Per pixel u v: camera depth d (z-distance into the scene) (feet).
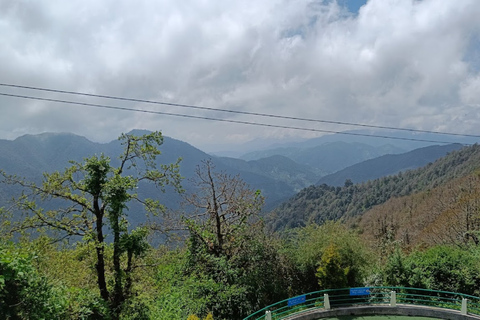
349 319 62.95
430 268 73.92
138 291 59.47
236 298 66.95
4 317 29.12
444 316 61.87
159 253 73.82
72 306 43.80
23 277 31.65
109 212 54.60
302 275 84.12
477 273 71.05
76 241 54.34
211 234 78.02
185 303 60.80
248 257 76.43
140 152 57.77
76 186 55.01
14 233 52.70
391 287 67.72
